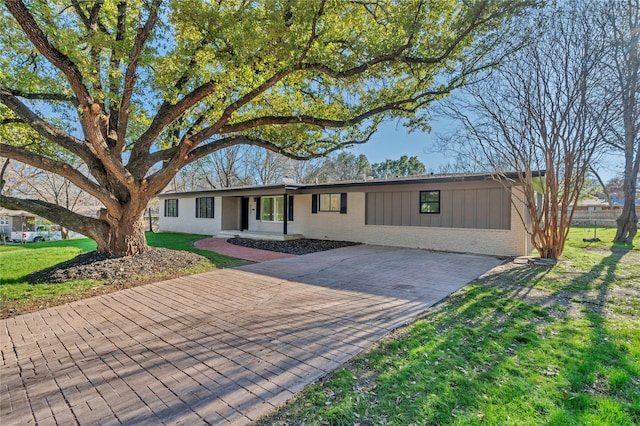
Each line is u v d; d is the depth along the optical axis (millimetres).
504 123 8172
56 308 4766
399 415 2184
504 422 2090
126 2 5449
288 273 7117
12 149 6039
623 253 9602
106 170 7496
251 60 5531
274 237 13766
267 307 4695
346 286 5895
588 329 3609
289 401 2379
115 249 7598
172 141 8953
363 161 37875
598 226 23000
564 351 3074
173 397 2465
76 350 3354
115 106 7496
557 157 7922
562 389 2455
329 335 3611
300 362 2984
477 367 2807
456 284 5941
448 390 2455
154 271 7000
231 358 3100
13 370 2951
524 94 7809
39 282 6094
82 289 5719
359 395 2430
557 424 2066
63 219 7328
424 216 11211
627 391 2430
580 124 7461
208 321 4145
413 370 2768
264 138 9008
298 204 14727
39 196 22625
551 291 5305
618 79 7598
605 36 7246
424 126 8914
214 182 30594
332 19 6055
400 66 7203
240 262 8555
